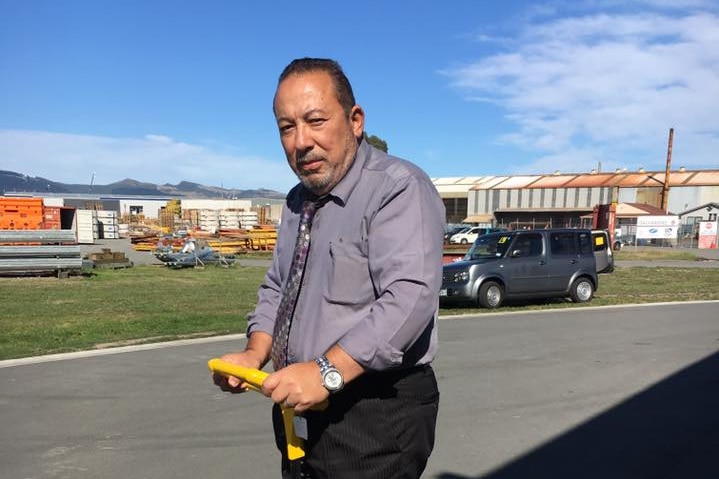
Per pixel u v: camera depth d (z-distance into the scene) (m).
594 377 5.79
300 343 1.64
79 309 10.02
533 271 11.66
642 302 12.09
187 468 3.62
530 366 6.23
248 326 2.00
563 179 68.94
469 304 11.99
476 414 4.68
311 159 1.59
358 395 1.60
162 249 22.59
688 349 7.14
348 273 1.58
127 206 75.38
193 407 4.79
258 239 30.53
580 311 10.65
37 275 16.02
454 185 79.50
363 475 1.61
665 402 5.02
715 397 5.15
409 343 1.45
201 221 45.09
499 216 66.44
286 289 1.76
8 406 4.80
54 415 4.58
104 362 6.25
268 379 1.42
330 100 1.59
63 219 36.84
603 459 3.81
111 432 4.23
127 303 10.86
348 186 1.63
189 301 11.31
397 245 1.50
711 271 20.95
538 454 3.90
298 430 1.64
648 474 3.59
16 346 7.00
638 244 42.47
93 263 18.33
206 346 7.09
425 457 1.73
